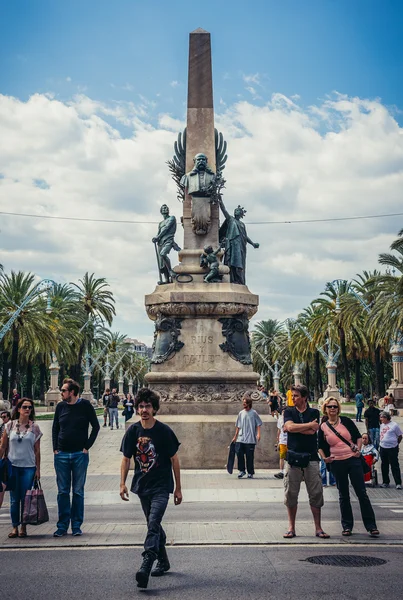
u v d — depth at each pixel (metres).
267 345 106.44
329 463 10.59
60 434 10.77
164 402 20.58
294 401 10.37
